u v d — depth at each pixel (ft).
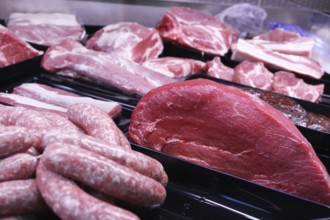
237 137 5.57
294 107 7.70
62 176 4.01
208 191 5.56
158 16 13.19
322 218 4.60
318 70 9.98
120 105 7.35
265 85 8.90
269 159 5.48
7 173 4.24
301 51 10.77
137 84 8.11
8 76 8.20
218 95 5.55
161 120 6.01
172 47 11.22
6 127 4.51
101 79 8.23
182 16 11.85
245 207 5.35
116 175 4.05
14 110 5.30
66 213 3.71
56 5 11.69
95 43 10.27
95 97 7.95
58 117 5.36
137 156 4.50
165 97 5.84
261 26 13.47
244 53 10.19
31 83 8.00
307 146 5.29
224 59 10.60
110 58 8.82
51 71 8.54
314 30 13.05
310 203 5.03
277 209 5.27
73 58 8.42
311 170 5.30
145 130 6.12
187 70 9.71
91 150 4.32
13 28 10.11
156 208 5.11
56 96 7.41
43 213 4.40
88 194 3.97
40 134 4.52
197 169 5.54
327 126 7.23
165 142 6.07
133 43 10.19
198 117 5.74
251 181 5.35
